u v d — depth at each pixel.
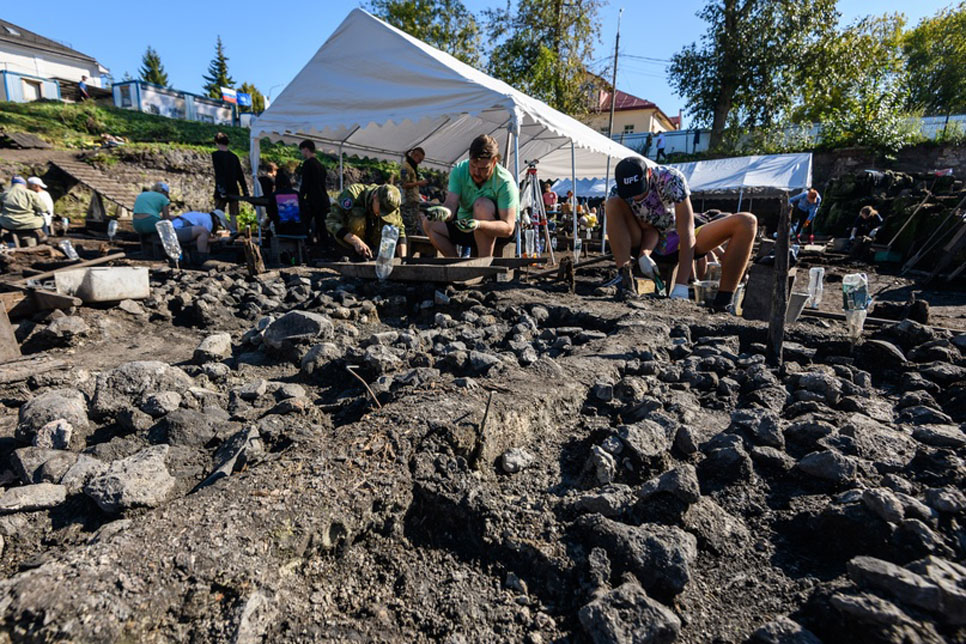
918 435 1.60
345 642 0.97
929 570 0.97
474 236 4.56
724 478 1.46
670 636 0.93
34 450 1.63
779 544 1.23
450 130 9.04
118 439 1.74
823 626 0.96
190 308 3.64
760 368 2.20
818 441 1.56
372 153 9.52
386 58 5.94
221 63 61.00
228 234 8.08
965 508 1.19
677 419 1.81
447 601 1.08
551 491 1.45
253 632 0.94
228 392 2.18
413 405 1.67
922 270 7.25
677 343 2.62
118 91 27.00
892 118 20.28
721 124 24.66
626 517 1.28
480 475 1.45
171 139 19.30
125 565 0.98
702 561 1.18
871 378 2.30
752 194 16.39
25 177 12.43
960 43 32.22
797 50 22.67
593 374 2.15
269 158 19.00
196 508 1.15
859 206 15.11
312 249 6.86
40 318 3.23
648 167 3.72
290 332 2.73
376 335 2.84
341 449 1.41
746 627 1.00
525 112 5.63
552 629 1.01
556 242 10.17
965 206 7.46
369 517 1.23
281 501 1.18
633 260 4.28
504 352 2.59
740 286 3.66
